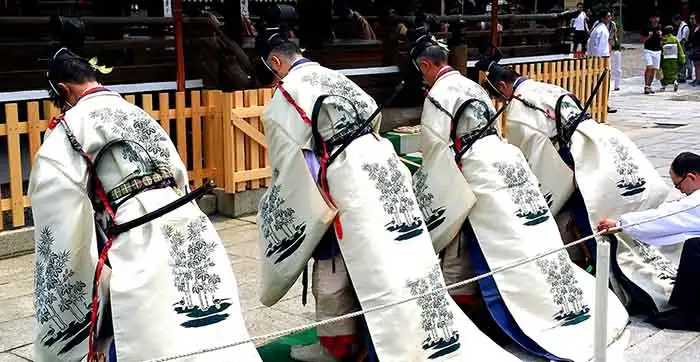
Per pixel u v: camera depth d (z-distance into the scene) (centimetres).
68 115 313
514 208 427
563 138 494
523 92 502
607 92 1179
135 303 299
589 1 2941
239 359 310
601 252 330
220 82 746
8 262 559
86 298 309
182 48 679
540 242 429
